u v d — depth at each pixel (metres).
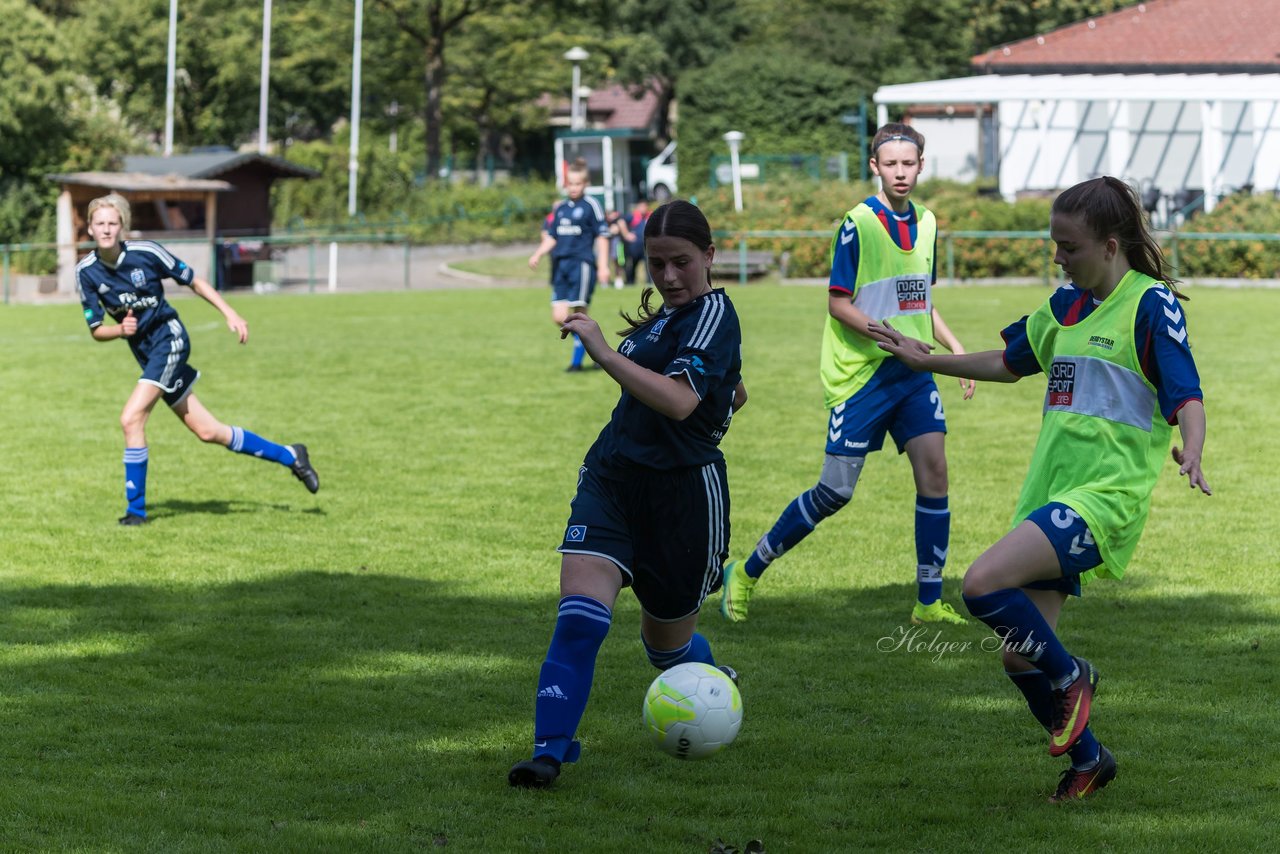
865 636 8.11
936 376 19.77
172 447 14.58
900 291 8.41
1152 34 50.50
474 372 20.45
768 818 5.42
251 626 8.27
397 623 8.36
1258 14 50.38
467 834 5.21
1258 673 7.31
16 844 5.07
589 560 5.73
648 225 5.74
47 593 8.99
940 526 8.31
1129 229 5.53
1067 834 5.24
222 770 5.90
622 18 72.69
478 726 6.52
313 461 13.70
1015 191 49.44
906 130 8.47
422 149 76.81
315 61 69.31
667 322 5.78
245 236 45.44
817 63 69.00
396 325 28.14
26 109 48.25
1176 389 5.38
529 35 67.88
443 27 63.75
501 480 12.77
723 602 8.47
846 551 10.17
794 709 6.79
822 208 41.84
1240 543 10.24
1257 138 47.19
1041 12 69.44
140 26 67.31
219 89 69.81
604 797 5.64
